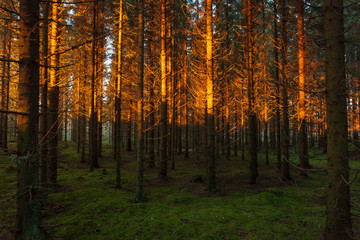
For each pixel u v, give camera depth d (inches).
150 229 178.4
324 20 127.0
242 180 401.1
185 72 570.3
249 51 378.9
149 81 474.0
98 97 596.1
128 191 314.7
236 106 625.3
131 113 813.9
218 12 360.5
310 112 409.4
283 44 350.0
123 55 560.1
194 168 544.7
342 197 115.1
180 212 220.2
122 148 935.0
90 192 285.3
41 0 125.4
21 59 119.4
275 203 246.8
